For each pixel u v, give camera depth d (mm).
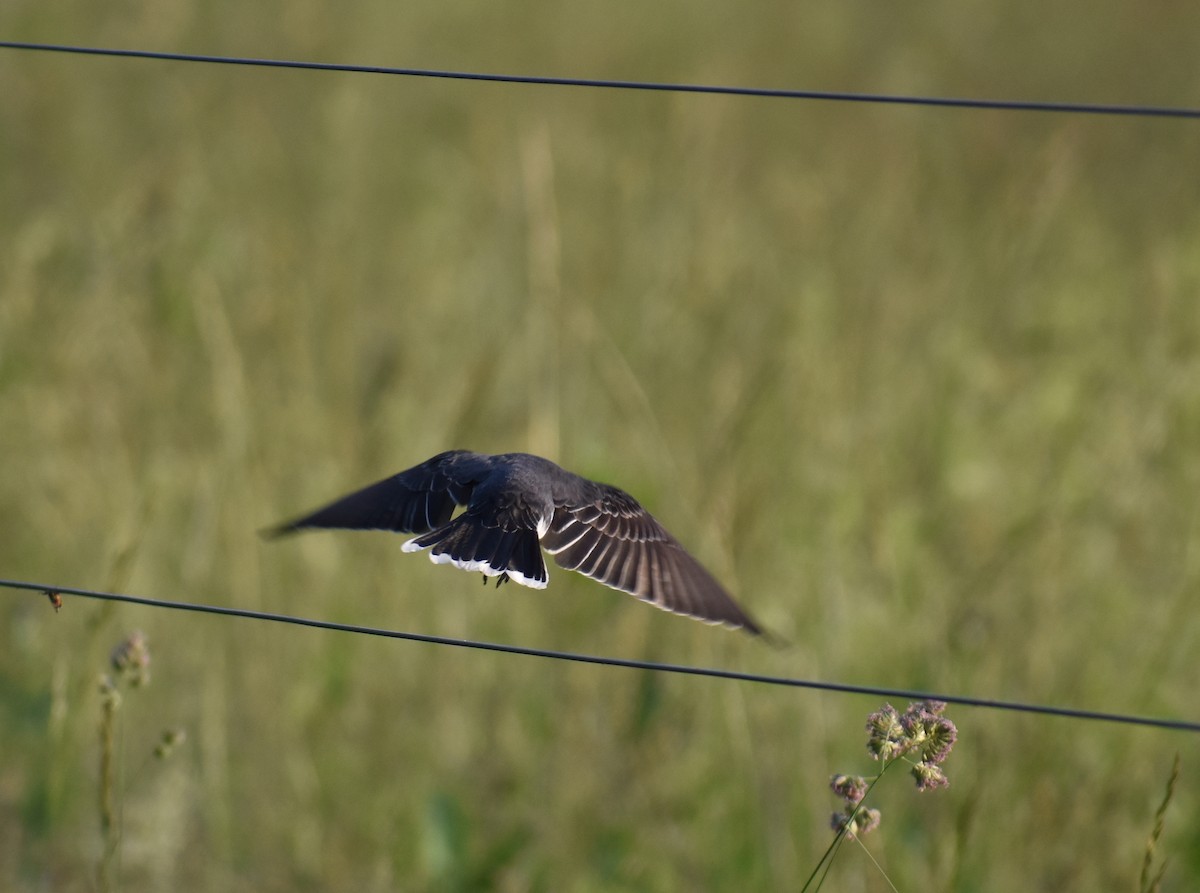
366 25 17984
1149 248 15742
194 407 12625
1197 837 9219
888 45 19344
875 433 12219
